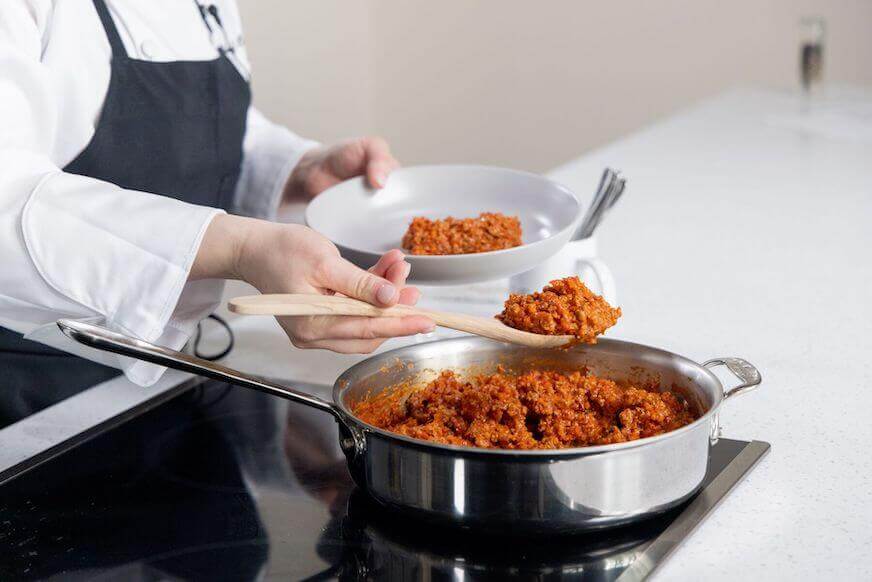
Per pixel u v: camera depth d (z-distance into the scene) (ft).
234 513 2.56
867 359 3.49
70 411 3.30
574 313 2.80
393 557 2.32
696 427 2.31
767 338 3.73
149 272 3.00
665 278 4.48
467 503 2.25
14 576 2.30
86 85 3.76
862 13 10.34
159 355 2.46
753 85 9.57
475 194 4.47
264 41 10.62
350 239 4.20
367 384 2.75
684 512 2.43
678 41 11.34
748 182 6.21
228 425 3.11
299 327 2.79
